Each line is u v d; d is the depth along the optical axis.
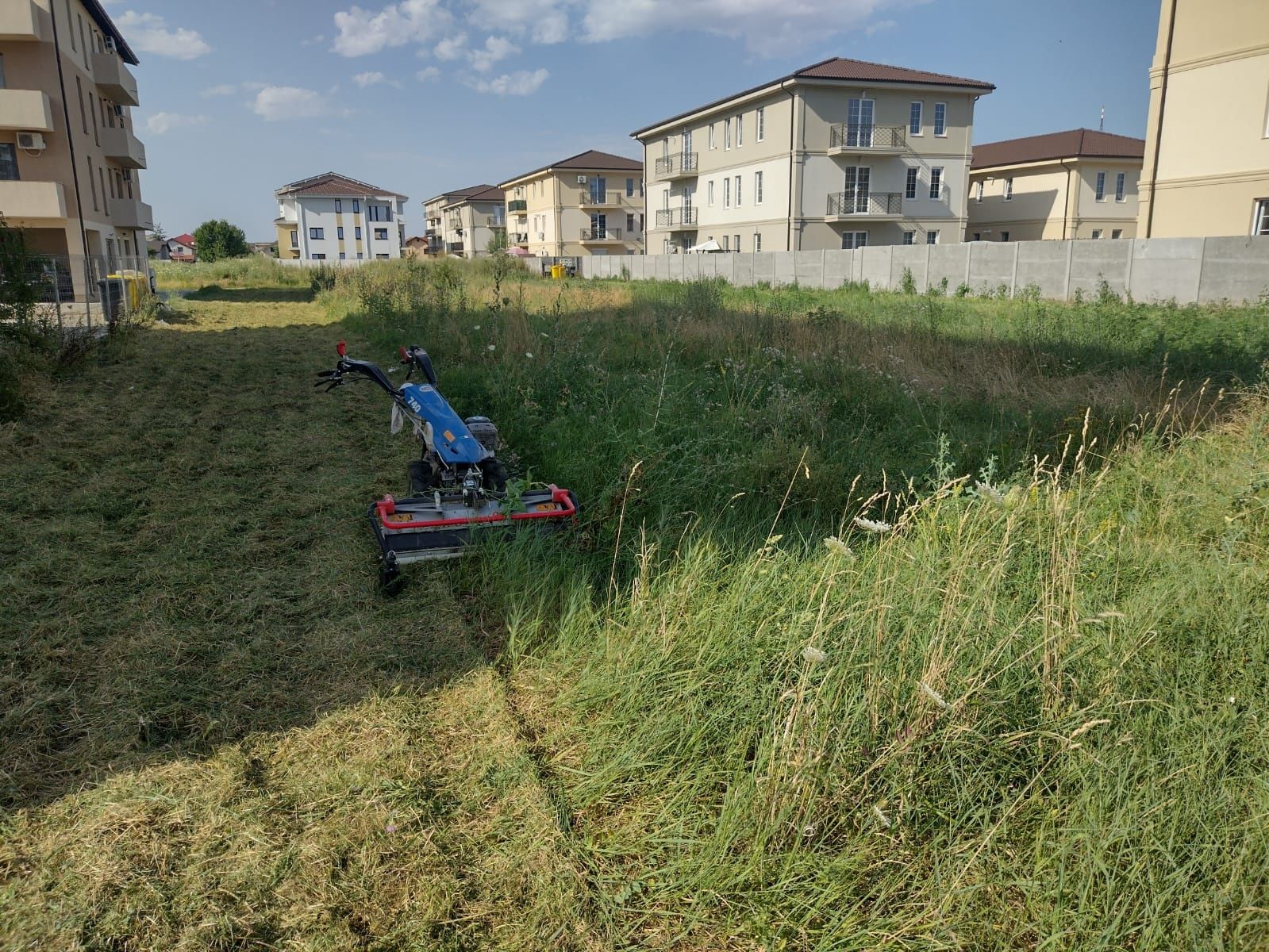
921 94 37.00
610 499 5.00
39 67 24.91
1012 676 3.09
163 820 2.71
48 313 11.49
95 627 3.95
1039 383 9.09
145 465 6.62
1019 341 11.71
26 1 23.45
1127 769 2.61
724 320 13.41
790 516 5.17
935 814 2.64
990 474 4.68
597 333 12.63
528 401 7.58
